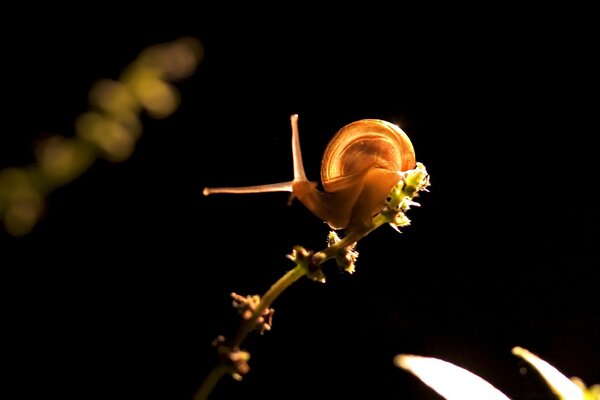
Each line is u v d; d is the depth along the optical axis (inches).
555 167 13.1
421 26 12.3
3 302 9.8
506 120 13.1
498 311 12.4
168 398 10.7
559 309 12.3
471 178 13.0
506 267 12.7
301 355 11.5
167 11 10.2
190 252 11.2
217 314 11.3
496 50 12.6
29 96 9.0
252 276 11.7
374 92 12.4
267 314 6.2
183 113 11.0
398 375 11.5
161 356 10.8
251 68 11.4
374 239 12.5
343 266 6.4
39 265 9.9
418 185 6.5
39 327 10.0
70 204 9.9
